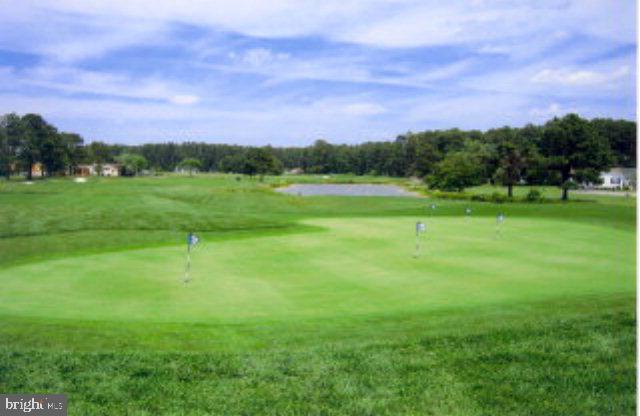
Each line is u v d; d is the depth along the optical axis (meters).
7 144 141.62
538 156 91.75
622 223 42.69
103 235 31.05
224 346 11.76
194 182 134.75
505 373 9.98
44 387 9.36
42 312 14.88
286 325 13.66
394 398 9.05
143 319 14.30
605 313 13.80
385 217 45.97
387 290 18.11
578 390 9.27
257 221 38.50
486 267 22.28
